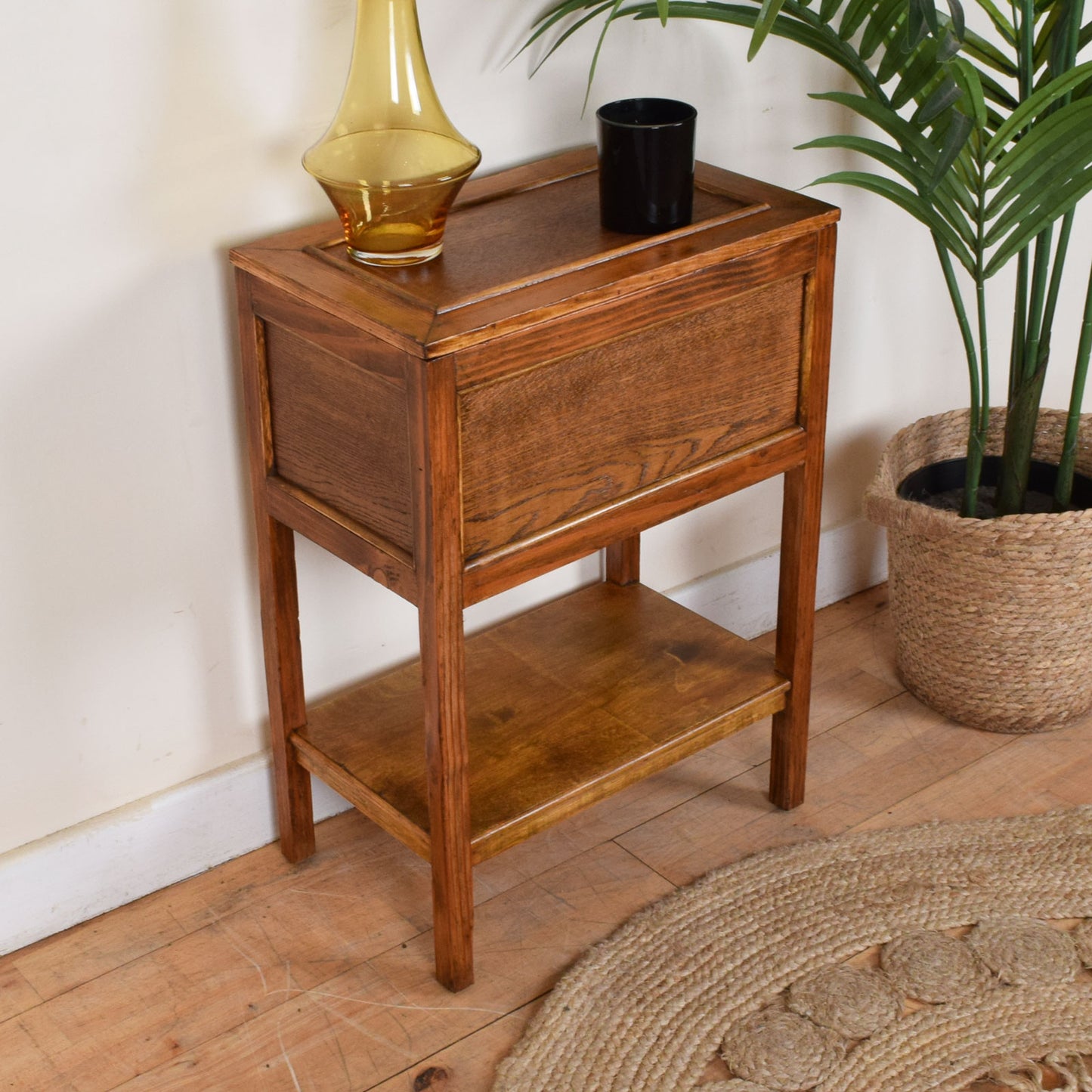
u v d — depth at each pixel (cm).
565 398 134
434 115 136
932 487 204
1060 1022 148
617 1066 144
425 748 157
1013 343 178
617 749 160
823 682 204
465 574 133
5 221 133
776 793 179
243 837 173
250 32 139
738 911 162
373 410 131
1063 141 154
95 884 163
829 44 159
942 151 147
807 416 158
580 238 141
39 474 144
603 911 164
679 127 137
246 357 145
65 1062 146
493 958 158
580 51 163
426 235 134
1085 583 178
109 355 144
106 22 131
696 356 144
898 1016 150
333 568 168
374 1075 144
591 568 194
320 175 131
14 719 153
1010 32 173
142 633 158
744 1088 142
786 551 166
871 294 205
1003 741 191
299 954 159
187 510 156
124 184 138
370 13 131
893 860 170
